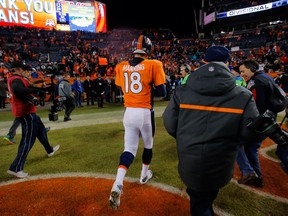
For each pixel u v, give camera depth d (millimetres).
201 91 1676
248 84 3109
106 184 3289
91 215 2588
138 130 2908
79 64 19750
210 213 1818
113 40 34406
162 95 2922
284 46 24062
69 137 5789
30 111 3625
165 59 26719
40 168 3898
